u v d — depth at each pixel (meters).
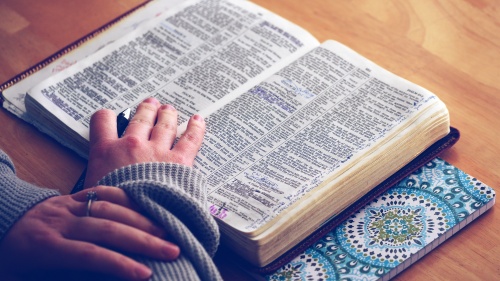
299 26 1.03
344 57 0.97
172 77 0.98
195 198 0.83
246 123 0.92
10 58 1.03
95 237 0.81
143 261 0.81
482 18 1.04
